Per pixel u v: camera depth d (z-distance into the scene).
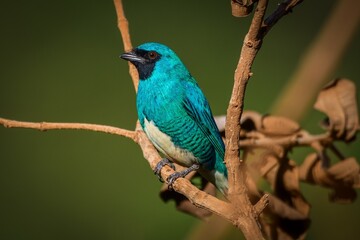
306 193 9.75
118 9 10.07
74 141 13.16
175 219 10.70
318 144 8.56
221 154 9.95
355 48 13.42
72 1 15.08
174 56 10.04
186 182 7.05
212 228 8.59
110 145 12.94
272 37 14.47
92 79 14.29
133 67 10.27
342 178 8.41
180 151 9.95
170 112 9.78
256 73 13.97
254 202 8.49
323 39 8.91
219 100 13.99
